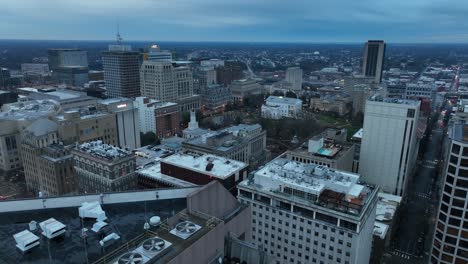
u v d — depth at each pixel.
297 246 137.25
